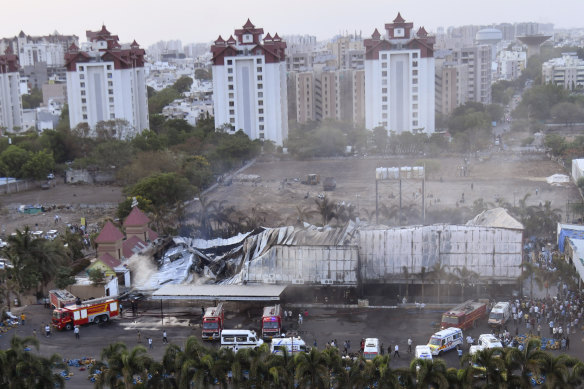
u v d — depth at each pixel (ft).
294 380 318.45
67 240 564.30
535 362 298.76
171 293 448.24
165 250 552.41
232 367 313.73
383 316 435.53
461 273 456.86
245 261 488.44
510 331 399.03
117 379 323.16
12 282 471.21
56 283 468.34
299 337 380.58
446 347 373.40
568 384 296.10
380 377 305.12
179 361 316.40
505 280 464.24
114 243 508.12
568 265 454.81
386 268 476.13
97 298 451.94
